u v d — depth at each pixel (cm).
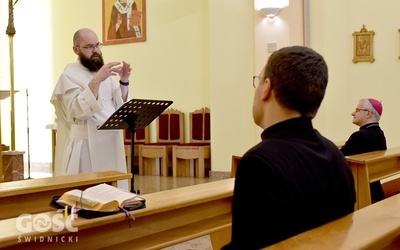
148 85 875
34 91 977
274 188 128
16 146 991
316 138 146
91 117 355
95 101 332
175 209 251
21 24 986
